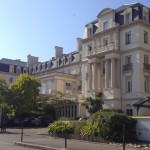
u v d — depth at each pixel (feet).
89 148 52.34
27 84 152.05
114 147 53.98
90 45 160.86
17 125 136.87
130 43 138.31
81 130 70.08
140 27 135.85
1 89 146.20
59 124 78.64
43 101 170.19
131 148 52.47
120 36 143.23
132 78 135.74
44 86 196.44
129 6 140.67
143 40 136.77
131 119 64.34
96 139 64.34
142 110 128.16
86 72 163.12
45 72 224.33
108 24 147.74
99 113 66.13
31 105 152.46
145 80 136.67
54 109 171.94
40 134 85.05
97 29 155.02
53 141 64.85
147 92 134.72
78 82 194.80
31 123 138.41
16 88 150.20
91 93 147.02
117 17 146.10
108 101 138.72
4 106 137.39
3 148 53.98
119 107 137.39
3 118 127.44
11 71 245.45
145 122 62.64
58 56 230.48
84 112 162.40
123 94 138.41
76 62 197.47
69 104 171.12
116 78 141.08
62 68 212.43
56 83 187.21
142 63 134.82
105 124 63.57
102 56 149.59
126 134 62.49
